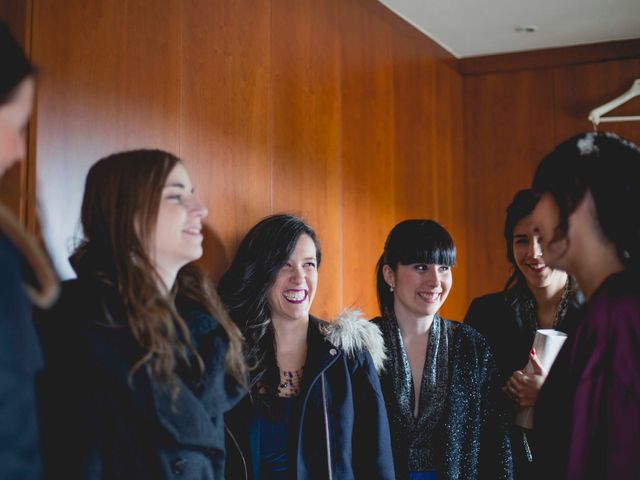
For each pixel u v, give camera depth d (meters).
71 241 1.84
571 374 1.14
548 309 2.23
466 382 2.01
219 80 2.42
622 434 1.07
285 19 2.79
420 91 3.95
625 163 1.14
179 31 2.25
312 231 2.02
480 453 2.02
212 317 1.56
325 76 3.05
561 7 3.73
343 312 1.98
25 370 0.94
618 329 1.10
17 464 0.93
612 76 4.25
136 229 1.40
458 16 3.82
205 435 1.39
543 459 1.18
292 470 1.77
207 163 2.35
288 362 1.92
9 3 1.76
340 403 1.84
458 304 4.32
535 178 1.25
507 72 4.45
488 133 4.48
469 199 4.50
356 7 3.33
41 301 0.90
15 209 1.73
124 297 1.36
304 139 2.88
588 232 1.16
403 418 1.99
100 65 1.95
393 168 3.59
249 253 1.96
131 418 1.34
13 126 0.96
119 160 1.45
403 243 2.04
